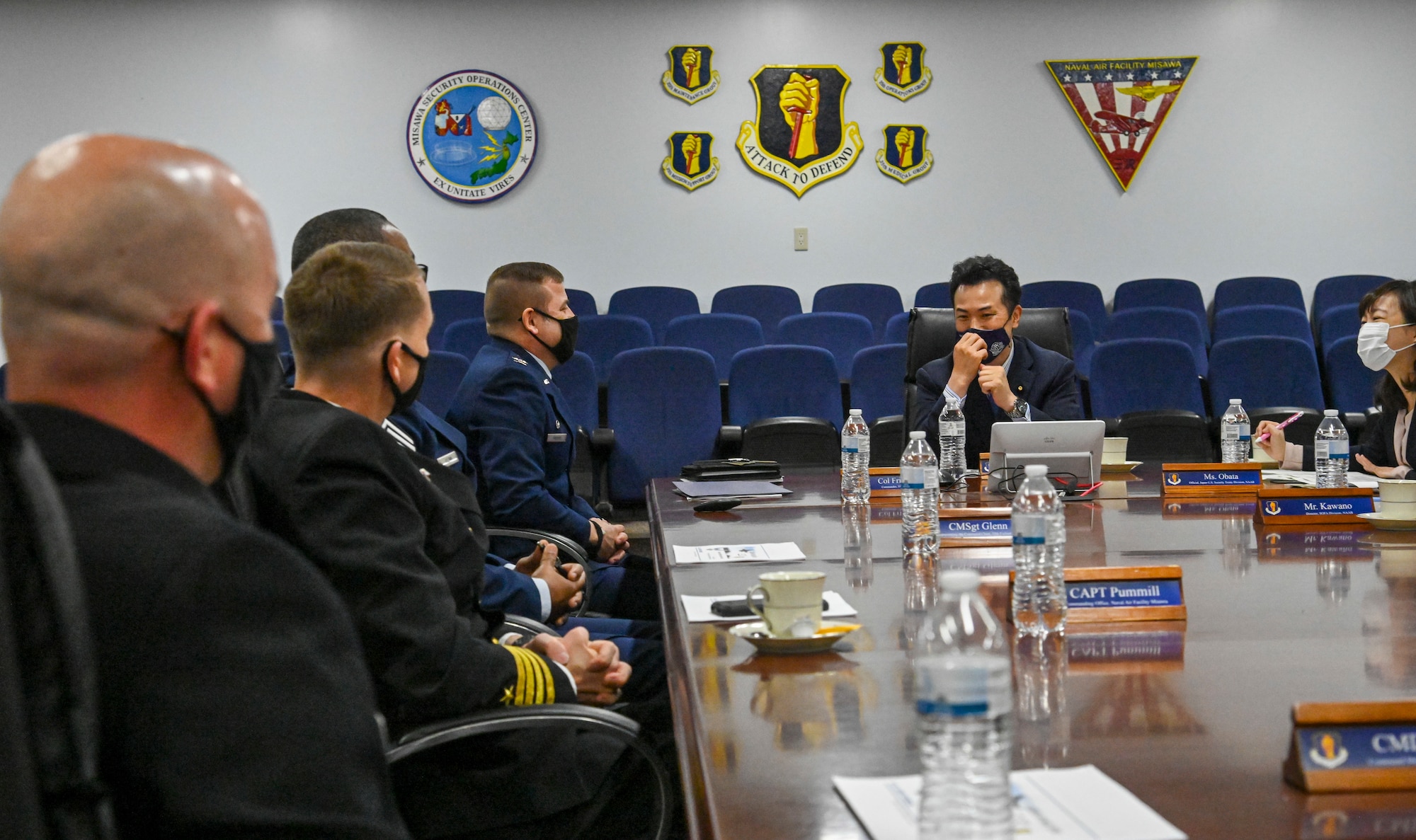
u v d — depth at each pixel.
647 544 4.58
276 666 0.74
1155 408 5.30
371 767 0.79
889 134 7.36
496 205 7.28
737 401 5.09
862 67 7.37
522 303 3.02
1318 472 2.92
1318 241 7.47
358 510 1.43
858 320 6.11
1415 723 0.83
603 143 7.32
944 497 2.59
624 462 4.79
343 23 7.18
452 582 1.71
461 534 1.73
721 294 7.00
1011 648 1.26
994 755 0.78
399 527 1.46
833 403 5.11
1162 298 7.11
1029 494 1.50
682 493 2.95
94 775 0.65
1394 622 1.35
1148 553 1.87
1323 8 7.40
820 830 0.77
